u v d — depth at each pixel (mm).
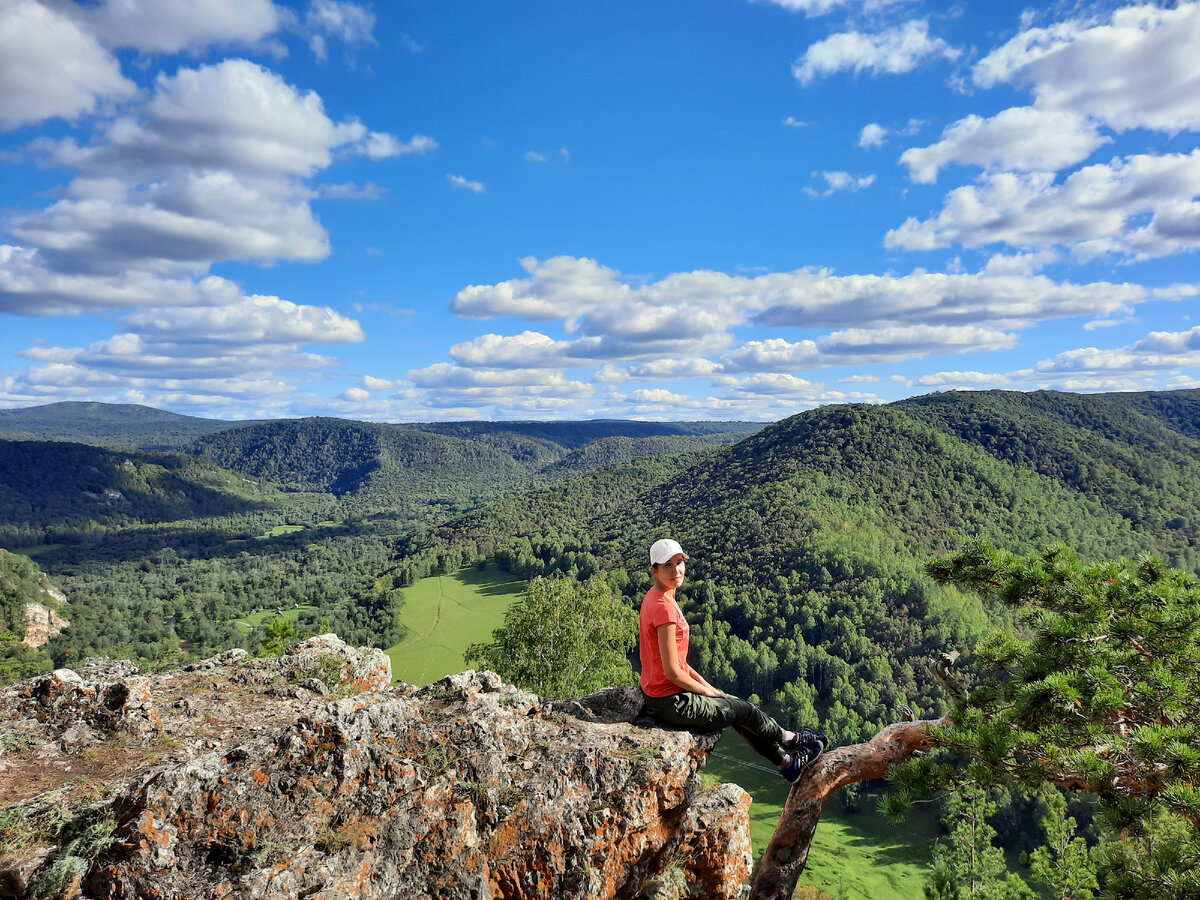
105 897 3578
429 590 152750
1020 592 8805
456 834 4426
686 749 5418
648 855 5078
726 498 181500
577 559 162750
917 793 6758
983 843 18172
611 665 32469
